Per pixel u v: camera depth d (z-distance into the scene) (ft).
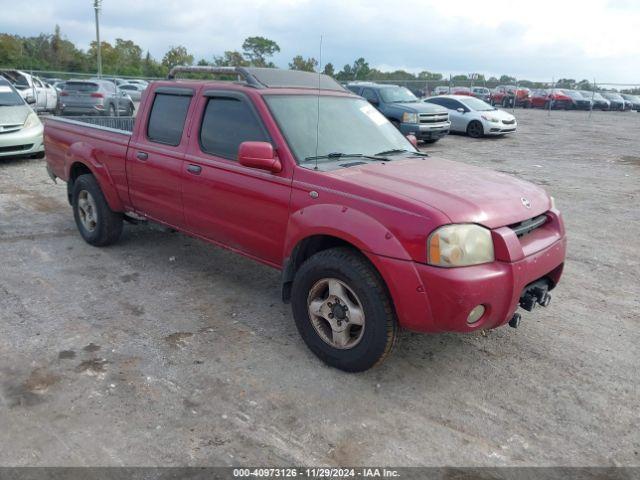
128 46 226.17
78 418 10.50
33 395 11.14
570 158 47.34
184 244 20.72
